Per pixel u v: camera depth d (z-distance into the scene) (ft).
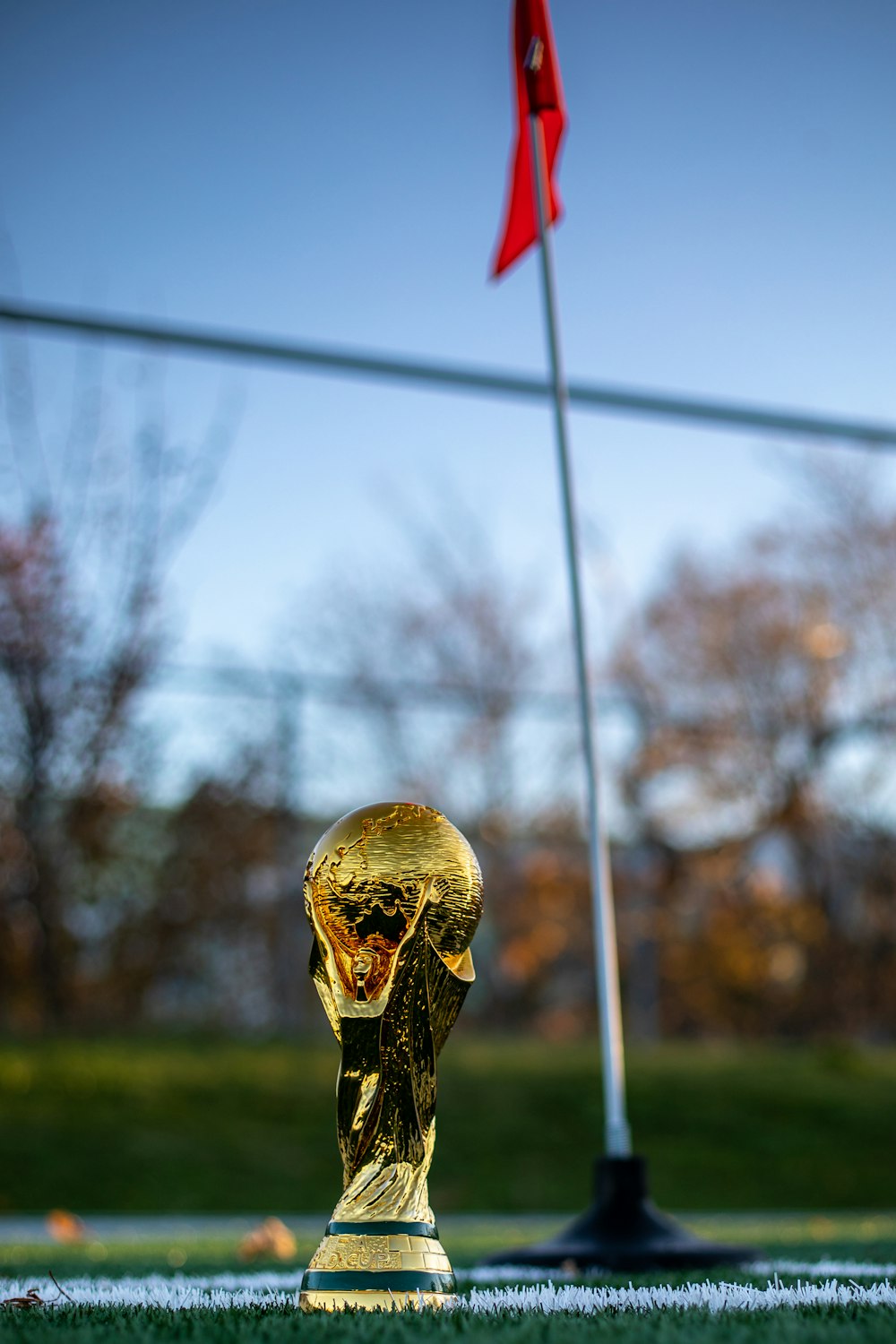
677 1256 12.69
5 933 58.59
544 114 19.53
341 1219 7.64
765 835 80.69
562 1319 6.53
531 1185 38.09
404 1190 7.68
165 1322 6.42
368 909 7.77
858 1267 11.86
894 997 76.64
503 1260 13.26
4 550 56.08
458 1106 43.83
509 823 79.66
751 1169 39.75
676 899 80.89
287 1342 5.50
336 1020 7.86
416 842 7.88
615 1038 14.71
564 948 79.61
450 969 7.94
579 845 80.64
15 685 56.70
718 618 82.84
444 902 7.87
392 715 75.97
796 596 82.43
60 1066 44.98
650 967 79.56
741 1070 49.83
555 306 17.85
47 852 58.23
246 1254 15.92
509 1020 79.66
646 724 78.79
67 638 57.16
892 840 77.77
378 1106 7.73
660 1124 43.09
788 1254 14.73
